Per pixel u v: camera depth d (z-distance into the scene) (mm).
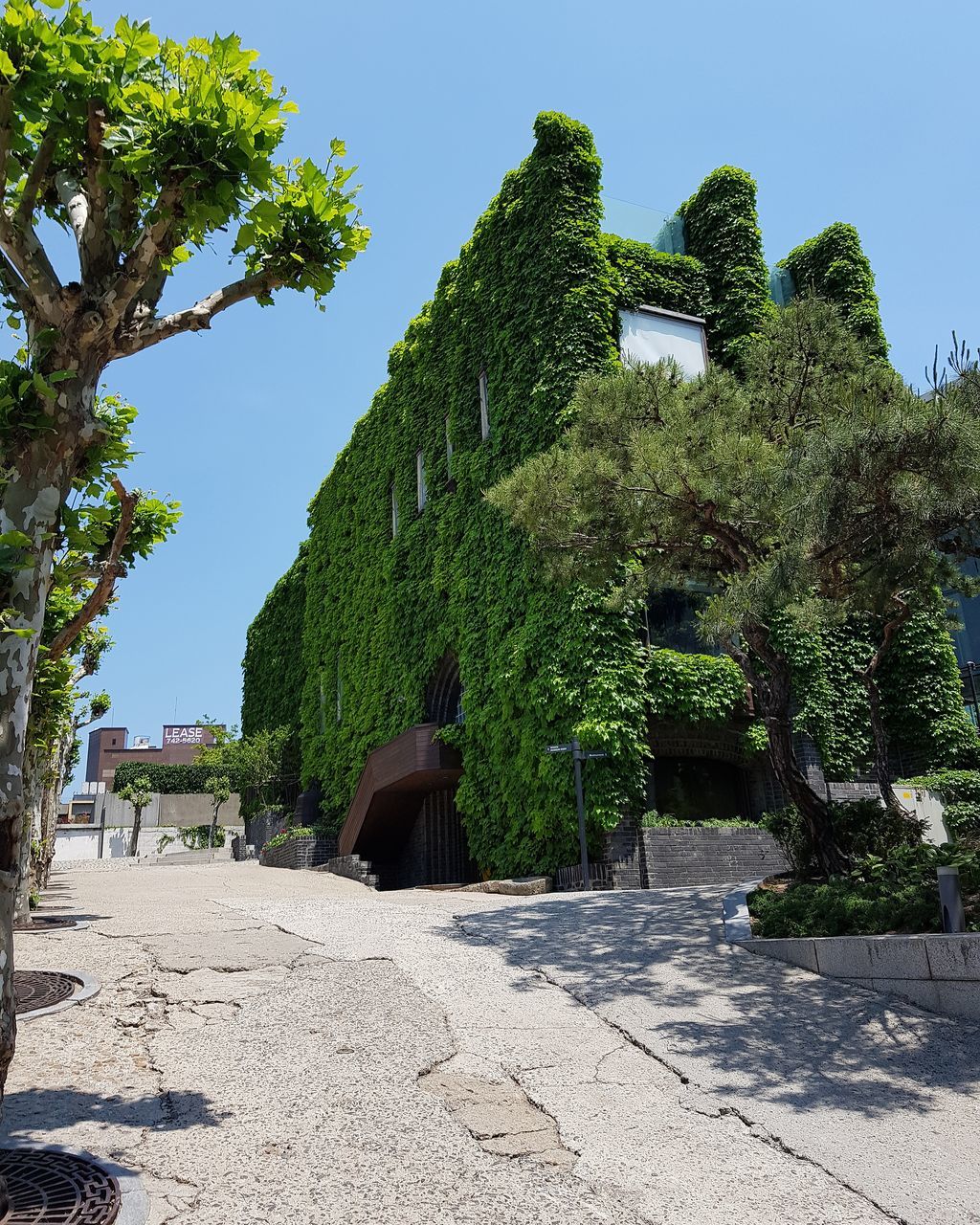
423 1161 4598
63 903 13352
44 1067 5672
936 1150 4883
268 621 47562
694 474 10391
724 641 11766
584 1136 4988
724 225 23531
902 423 7844
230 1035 6441
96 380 4875
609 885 16844
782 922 9023
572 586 18375
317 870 27938
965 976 7039
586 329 20219
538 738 18969
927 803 19594
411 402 28656
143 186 5223
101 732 105562
